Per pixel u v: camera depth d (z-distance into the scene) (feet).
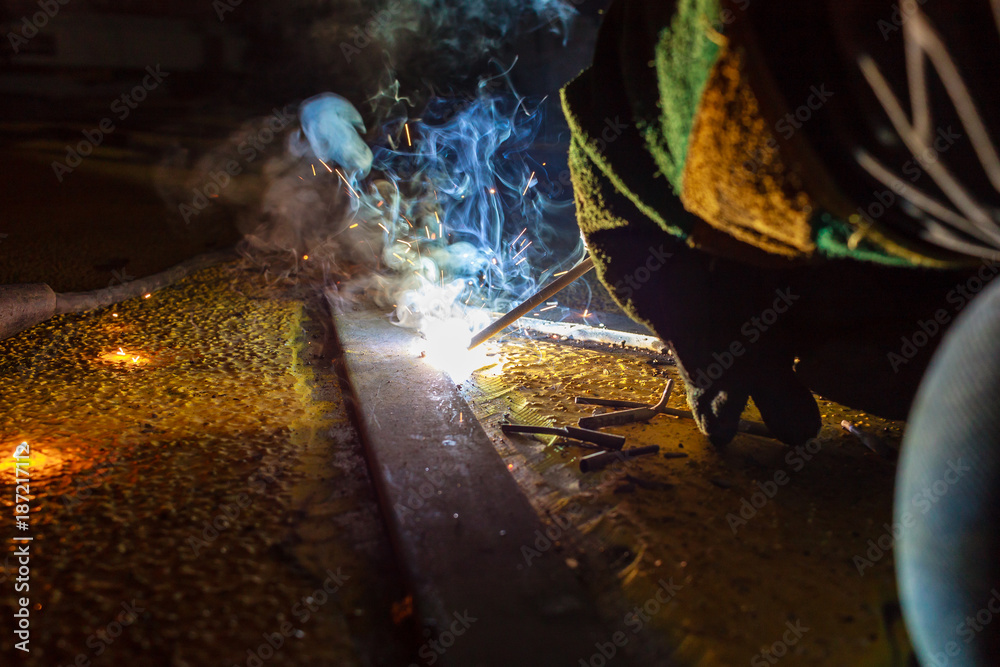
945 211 0.82
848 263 1.20
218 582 1.04
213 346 2.02
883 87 0.81
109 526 1.16
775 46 0.87
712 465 1.36
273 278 2.70
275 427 1.54
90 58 7.88
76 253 2.96
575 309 2.38
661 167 1.13
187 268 2.75
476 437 1.38
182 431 1.50
